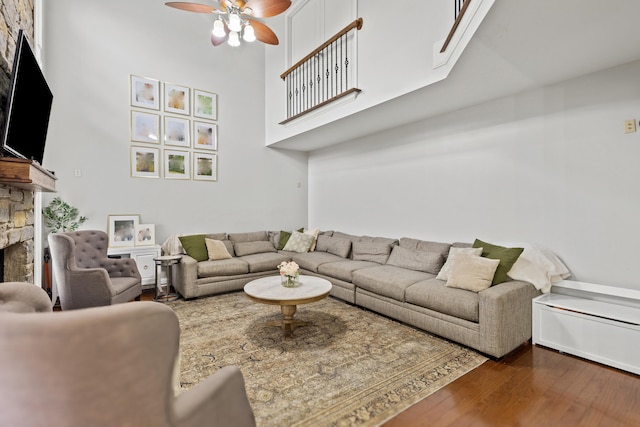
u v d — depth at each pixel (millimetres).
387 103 3424
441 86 2947
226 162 5258
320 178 5961
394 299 3145
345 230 5402
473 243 3424
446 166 3844
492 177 3404
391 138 4535
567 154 2869
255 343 2656
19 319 710
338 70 4141
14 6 2330
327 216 5797
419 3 2939
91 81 4121
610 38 2154
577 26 2012
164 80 4672
